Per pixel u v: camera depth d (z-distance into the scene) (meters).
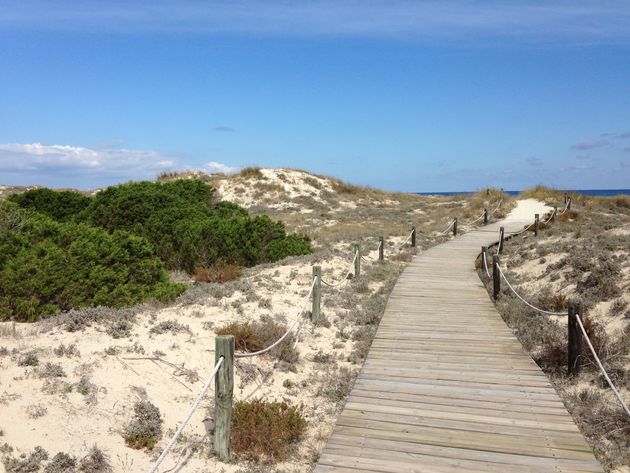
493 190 44.41
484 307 12.45
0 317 9.64
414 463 5.44
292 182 45.47
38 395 6.11
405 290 14.44
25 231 12.61
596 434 6.73
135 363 7.49
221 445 6.03
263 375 8.51
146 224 19.52
